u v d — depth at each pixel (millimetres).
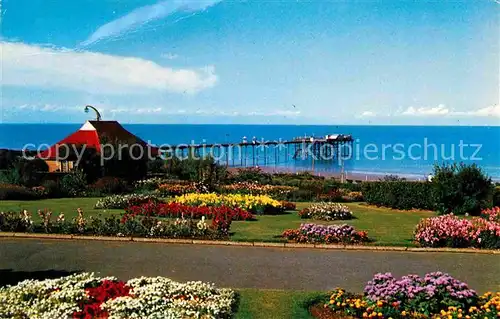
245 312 7152
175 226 12336
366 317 6688
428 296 6812
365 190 21406
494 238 11453
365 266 9867
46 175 23328
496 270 9641
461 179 16297
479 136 115688
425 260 10414
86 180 23094
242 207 16875
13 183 22172
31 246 11273
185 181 24359
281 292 8023
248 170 31297
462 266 9945
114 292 7500
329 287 8492
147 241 11828
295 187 24938
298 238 11812
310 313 7129
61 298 7117
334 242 11688
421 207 18562
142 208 15508
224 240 11820
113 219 12672
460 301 6875
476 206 16109
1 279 8812
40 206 17516
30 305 6992
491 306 6742
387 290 6910
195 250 11047
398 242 11781
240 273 9281
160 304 7043
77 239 11977
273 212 17094
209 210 15227
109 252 10789
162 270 9445
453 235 11422
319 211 15930
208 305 7000
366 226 14328
